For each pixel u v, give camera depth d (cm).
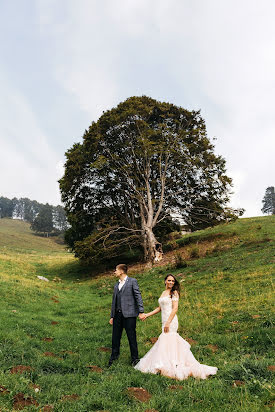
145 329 930
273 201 11638
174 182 3111
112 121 2830
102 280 2459
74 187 3066
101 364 607
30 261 3841
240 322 845
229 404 383
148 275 2211
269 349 609
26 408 364
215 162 3033
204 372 516
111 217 3034
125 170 2812
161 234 3434
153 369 529
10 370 489
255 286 1259
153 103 3100
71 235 3378
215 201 3091
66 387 455
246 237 2822
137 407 378
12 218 18712
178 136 2961
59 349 727
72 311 1365
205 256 2523
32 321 993
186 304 1184
